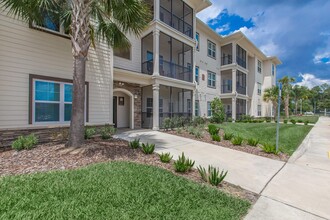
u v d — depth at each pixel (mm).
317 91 71750
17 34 6203
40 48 6691
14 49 6145
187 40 13797
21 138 5449
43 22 6414
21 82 6266
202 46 17766
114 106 11977
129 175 3623
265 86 26875
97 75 8336
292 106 45312
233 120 19141
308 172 4793
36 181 3164
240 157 5926
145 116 12953
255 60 24422
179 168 4238
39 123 6629
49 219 2188
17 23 6199
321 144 9000
